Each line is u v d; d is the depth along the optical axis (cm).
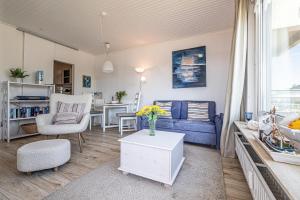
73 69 471
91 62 529
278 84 161
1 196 138
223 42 346
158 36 379
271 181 101
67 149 196
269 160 84
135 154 171
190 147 279
